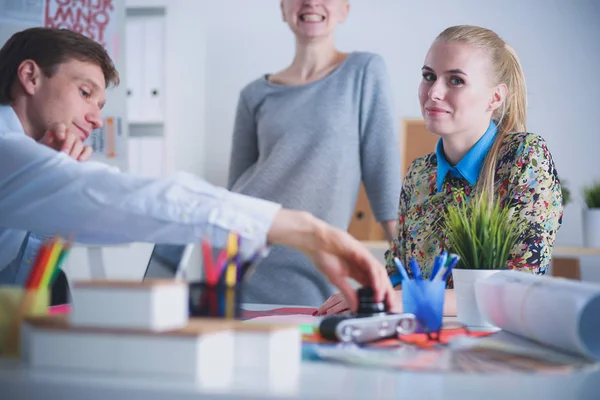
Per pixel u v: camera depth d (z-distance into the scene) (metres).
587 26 4.22
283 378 0.71
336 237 0.99
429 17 4.34
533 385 0.70
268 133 2.64
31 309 0.82
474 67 1.72
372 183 2.64
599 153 4.21
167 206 1.00
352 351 0.88
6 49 1.64
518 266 1.50
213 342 0.70
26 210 1.08
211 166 4.53
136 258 3.94
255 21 4.53
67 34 1.66
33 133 1.66
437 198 1.77
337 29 4.43
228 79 4.55
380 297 1.05
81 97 1.66
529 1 4.27
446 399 0.63
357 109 2.61
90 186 1.06
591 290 0.86
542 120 4.27
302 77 2.71
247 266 0.88
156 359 0.70
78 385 0.66
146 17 4.07
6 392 0.68
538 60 4.27
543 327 0.92
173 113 4.10
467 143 1.76
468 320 1.25
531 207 1.57
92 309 0.73
